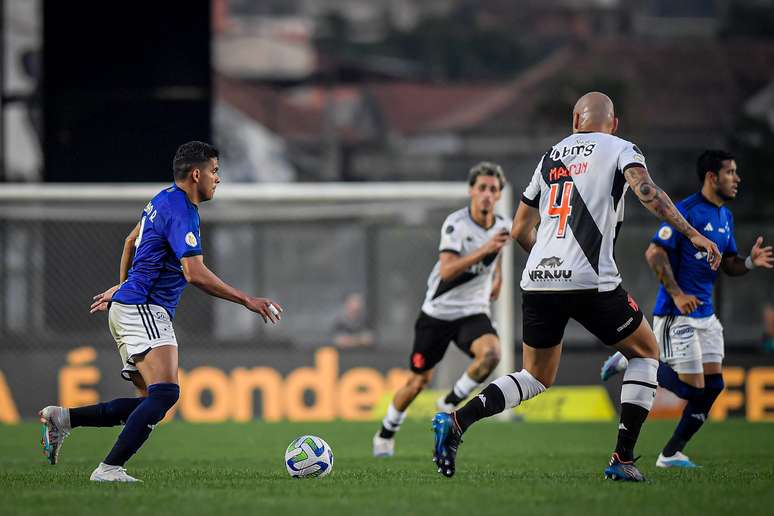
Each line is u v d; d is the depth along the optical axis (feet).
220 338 159.94
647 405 71.41
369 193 163.53
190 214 71.56
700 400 88.28
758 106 552.00
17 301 171.53
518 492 67.15
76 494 65.92
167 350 71.77
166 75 172.55
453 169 536.83
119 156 172.76
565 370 159.12
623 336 70.38
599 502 62.49
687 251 87.56
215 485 71.92
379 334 189.37
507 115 561.02
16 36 344.08
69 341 158.61
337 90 626.64
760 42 605.31
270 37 641.40
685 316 87.92
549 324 70.79
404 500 63.52
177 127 172.86
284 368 157.99
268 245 289.33
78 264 167.63
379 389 157.79
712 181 87.25
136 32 172.35
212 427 141.59
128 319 71.61
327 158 551.59
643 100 544.62
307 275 291.38
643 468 87.30
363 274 294.87
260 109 594.24
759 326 221.25
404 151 565.53
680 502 62.54
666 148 520.42
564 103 514.68
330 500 63.57
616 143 70.03
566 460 99.25
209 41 172.96
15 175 305.94
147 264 72.08
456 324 102.94
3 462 97.66
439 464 68.08
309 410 157.48
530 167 512.63
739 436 126.00
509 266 154.40
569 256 68.95
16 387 157.07
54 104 172.55
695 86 563.89
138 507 60.49
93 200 166.81
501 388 70.79
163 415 71.82
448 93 637.71
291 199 167.63
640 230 195.93
